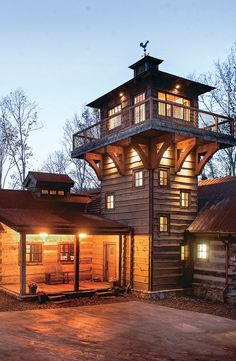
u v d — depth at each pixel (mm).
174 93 17359
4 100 36000
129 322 11727
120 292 16922
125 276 17594
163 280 16578
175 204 17344
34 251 18438
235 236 15828
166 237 16891
